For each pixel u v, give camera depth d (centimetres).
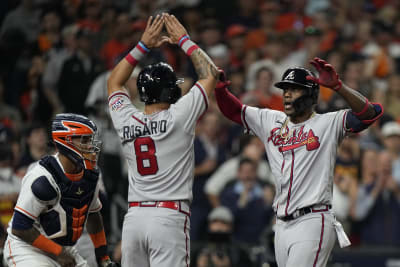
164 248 1947
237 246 3278
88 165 1970
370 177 3791
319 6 5747
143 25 4209
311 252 1955
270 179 3738
